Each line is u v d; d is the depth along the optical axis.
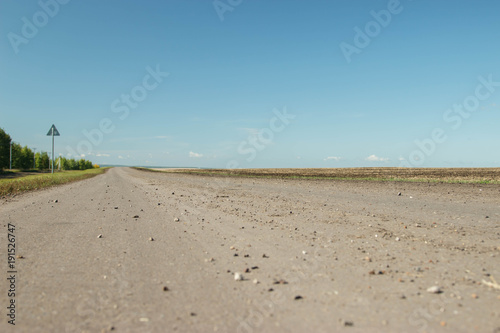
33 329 2.72
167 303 3.22
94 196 14.75
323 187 18.64
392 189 16.19
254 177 35.19
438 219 7.93
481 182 19.36
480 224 7.24
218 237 6.26
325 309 3.04
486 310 2.96
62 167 97.88
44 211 9.84
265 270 4.24
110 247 5.50
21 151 84.62
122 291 3.55
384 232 6.52
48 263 4.59
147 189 19.17
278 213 9.26
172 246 5.57
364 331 2.62
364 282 3.74
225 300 3.29
